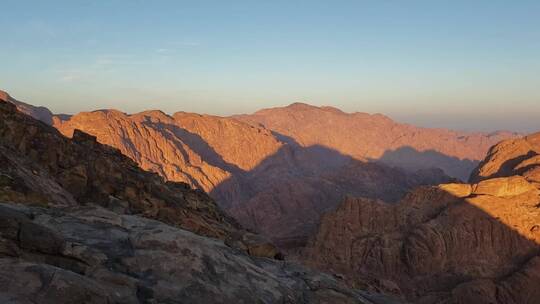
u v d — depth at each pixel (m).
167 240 10.80
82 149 31.97
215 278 10.10
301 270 13.77
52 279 7.00
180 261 10.11
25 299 6.41
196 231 25.39
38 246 8.41
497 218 82.88
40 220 10.90
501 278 74.19
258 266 12.81
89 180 28.33
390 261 83.12
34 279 6.89
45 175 24.12
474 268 77.25
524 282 69.12
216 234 26.05
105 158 32.66
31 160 25.36
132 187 29.88
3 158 20.31
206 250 11.04
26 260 7.79
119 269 9.24
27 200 16.52
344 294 12.85
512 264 76.81
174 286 9.20
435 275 78.06
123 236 10.82
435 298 72.12
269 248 16.05
